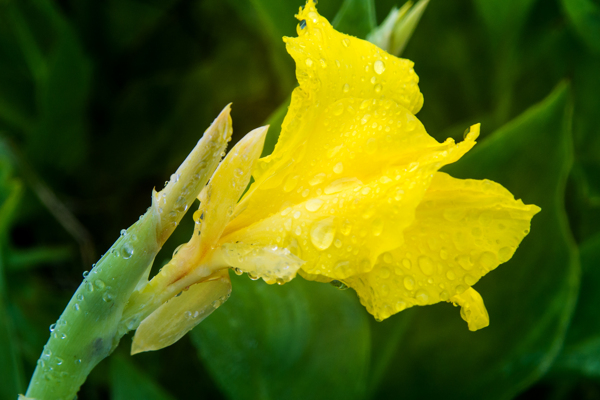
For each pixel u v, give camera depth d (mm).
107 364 551
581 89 541
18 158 582
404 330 473
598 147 541
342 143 338
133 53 705
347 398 448
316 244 334
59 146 643
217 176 337
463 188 337
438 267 337
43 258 579
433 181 338
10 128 673
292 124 333
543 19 578
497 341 456
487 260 336
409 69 345
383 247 330
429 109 574
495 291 459
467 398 451
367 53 342
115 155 677
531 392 505
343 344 450
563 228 448
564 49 547
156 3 678
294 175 340
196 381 540
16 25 654
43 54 683
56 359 334
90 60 647
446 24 565
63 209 596
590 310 474
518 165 454
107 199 662
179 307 344
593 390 495
